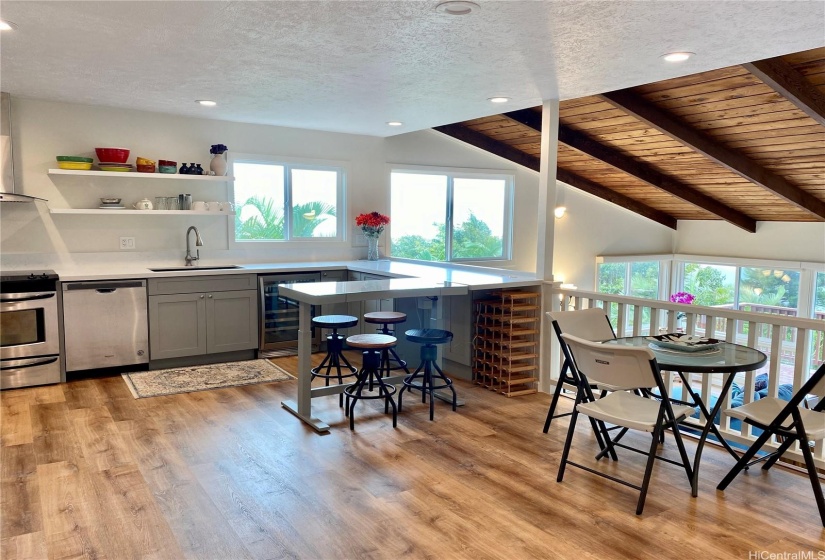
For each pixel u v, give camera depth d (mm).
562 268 8242
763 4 2473
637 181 7637
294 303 5551
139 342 4781
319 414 3898
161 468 3031
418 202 7027
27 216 4805
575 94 4277
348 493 2775
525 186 7664
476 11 2619
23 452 3221
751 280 8586
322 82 4004
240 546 2318
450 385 4062
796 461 3207
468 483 2900
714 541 2387
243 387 4484
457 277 4656
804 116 4781
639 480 2957
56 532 2412
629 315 9008
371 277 5254
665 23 2738
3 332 4289
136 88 4262
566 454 2930
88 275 4523
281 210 6051
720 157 5730
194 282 4957
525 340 4516
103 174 4852
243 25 2852
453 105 4723
